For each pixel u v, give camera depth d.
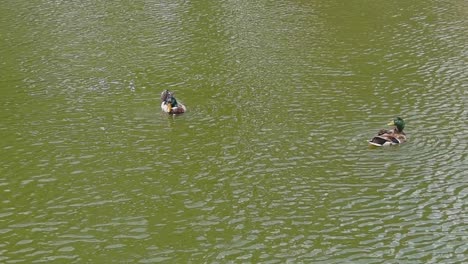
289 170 29.47
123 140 32.47
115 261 23.30
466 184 28.03
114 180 28.78
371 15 53.44
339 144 31.73
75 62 43.41
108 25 51.50
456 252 23.61
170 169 29.70
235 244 24.25
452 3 56.00
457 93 37.56
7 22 52.44
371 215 26.00
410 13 53.56
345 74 40.94
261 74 41.12
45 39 48.19
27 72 41.69
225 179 28.81
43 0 58.84
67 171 29.53
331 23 51.53
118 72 41.66
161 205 26.84
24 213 26.31
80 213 26.31
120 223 25.62
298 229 25.16
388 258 23.33
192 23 51.94
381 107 35.91
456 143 31.55
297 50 45.44
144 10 55.59
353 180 28.55
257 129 33.47
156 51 45.53
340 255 23.55
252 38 48.25
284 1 58.12
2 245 24.23
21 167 29.88
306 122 34.19
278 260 23.28
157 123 34.28
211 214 26.19
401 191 27.62
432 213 26.03
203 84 39.69
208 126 33.94
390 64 42.53
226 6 56.75
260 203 26.92
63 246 24.20
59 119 34.81
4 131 33.38
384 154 30.69
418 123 33.81
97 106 36.44
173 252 23.81
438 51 44.66
